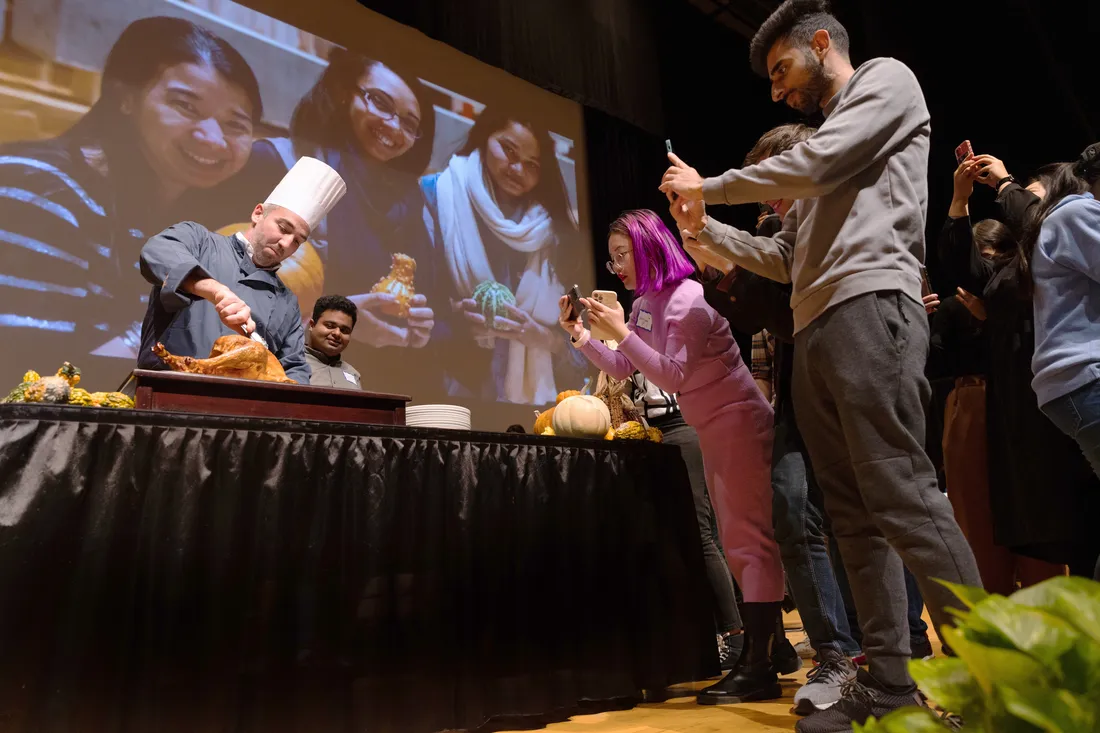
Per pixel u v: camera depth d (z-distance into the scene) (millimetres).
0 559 1069
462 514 1563
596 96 5895
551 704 1604
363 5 4883
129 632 1153
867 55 4809
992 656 222
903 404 1191
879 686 1225
